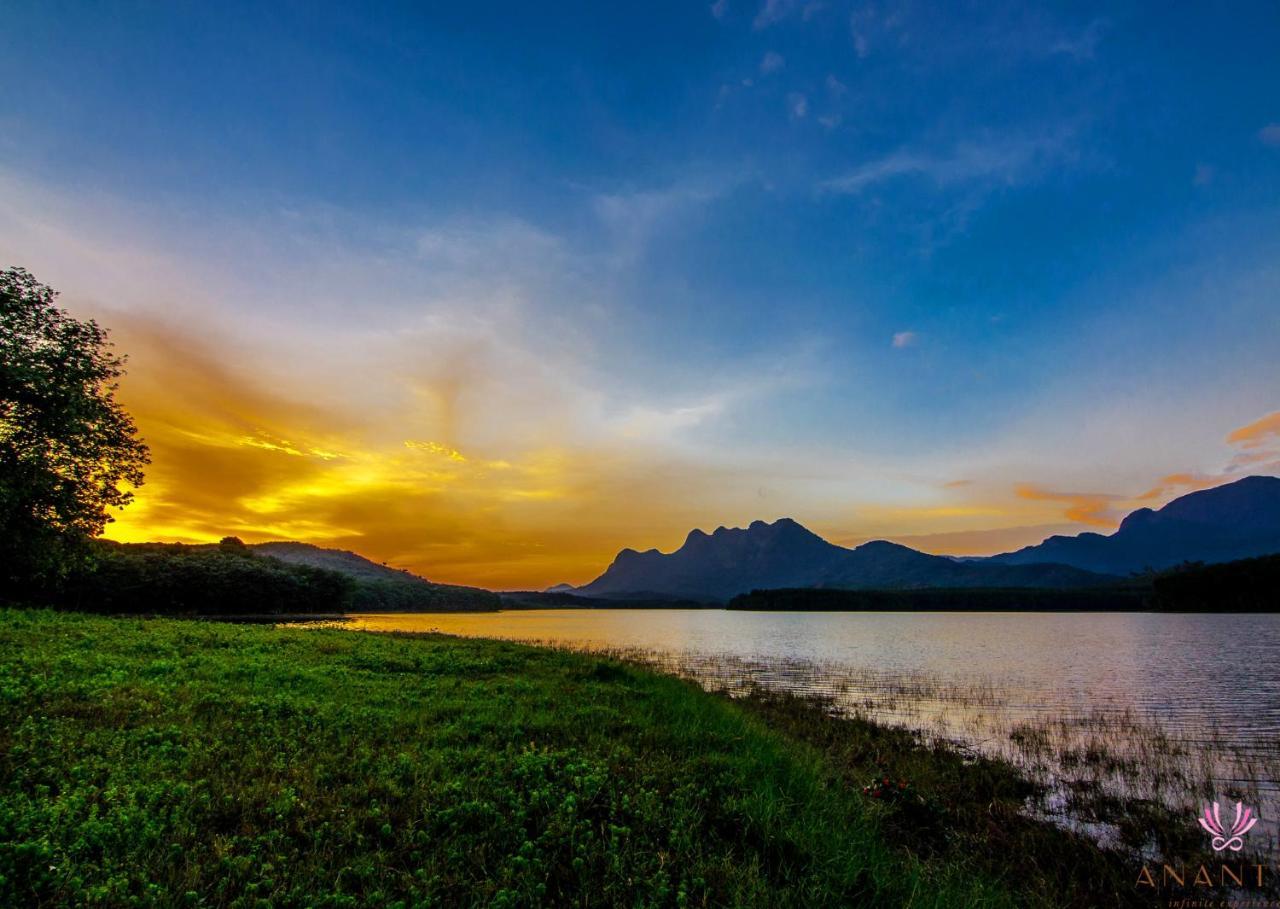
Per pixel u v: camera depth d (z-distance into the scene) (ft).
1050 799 48.49
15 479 82.79
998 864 35.55
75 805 26.76
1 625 79.10
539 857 26.37
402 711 49.19
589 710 52.85
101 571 249.55
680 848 28.04
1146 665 144.15
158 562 288.71
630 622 480.23
